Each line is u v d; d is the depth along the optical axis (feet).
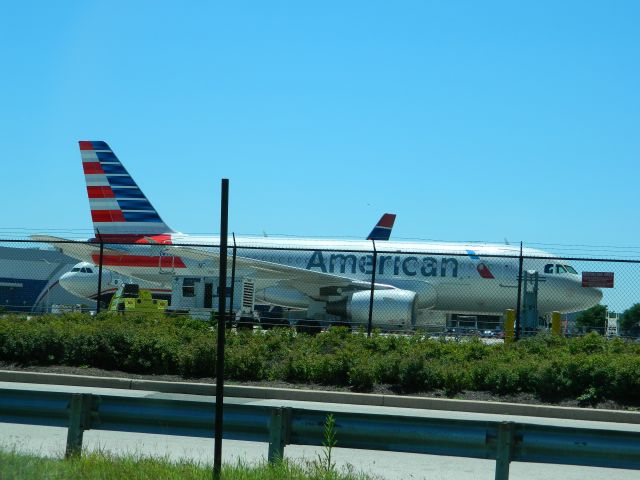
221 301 43.19
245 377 101.09
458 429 39.27
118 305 230.89
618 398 89.92
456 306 235.20
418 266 234.99
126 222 264.11
